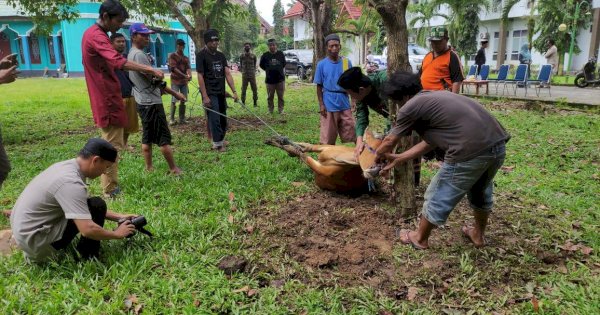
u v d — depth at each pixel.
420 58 22.92
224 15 9.32
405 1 4.12
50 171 3.35
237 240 4.09
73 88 20.42
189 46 37.72
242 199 4.98
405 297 3.32
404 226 4.38
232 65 39.31
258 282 3.42
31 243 3.34
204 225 4.30
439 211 3.49
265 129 9.31
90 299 3.11
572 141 7.68
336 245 4.04
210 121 7.34
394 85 3.55
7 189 5.47
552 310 3.11
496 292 3.37
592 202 4.95
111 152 3.44
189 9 9.23
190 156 7.03
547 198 5.09
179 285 3.29
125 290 3.21
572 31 21.78
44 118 11.45
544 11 22.95
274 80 11.52
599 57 23.66
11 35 33.44
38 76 33.59
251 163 6.41
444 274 3.56
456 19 25.11
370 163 4.35
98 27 4.93
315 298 3.20
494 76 25.22
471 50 28.05
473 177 3.34
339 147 5.29
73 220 3.31
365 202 5.04
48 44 33.22
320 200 5.07
